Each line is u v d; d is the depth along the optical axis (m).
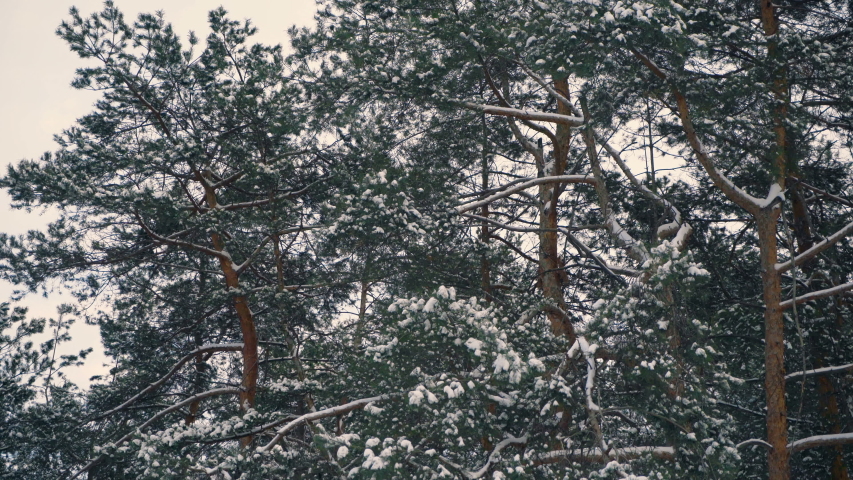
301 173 22.16
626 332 13.18
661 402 13.02
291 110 19.02
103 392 24.09
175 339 26.12
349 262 18.53
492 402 13.47
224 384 25.19
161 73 21.39
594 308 13.62
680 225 18.58
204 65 21.89
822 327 18.52
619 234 17.67
